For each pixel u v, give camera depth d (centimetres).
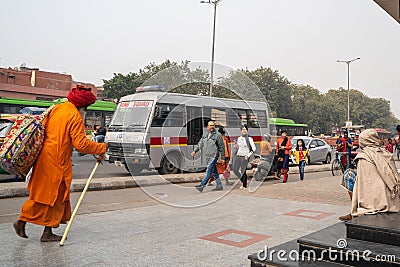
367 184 456
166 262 431
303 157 1356
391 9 690
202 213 709
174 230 577
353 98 9238
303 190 1038
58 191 487
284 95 6091
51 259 436
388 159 470
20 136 465
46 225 486
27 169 481
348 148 1424
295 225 613
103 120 2736
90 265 418
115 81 5109
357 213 454
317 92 7894
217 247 490
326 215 694
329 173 1669
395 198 457
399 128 1177
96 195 959
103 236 537
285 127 3375
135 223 621
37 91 4594
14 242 500
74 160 2019
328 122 7669
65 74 4925
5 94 4381
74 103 516
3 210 746
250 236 544
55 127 491
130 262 429
